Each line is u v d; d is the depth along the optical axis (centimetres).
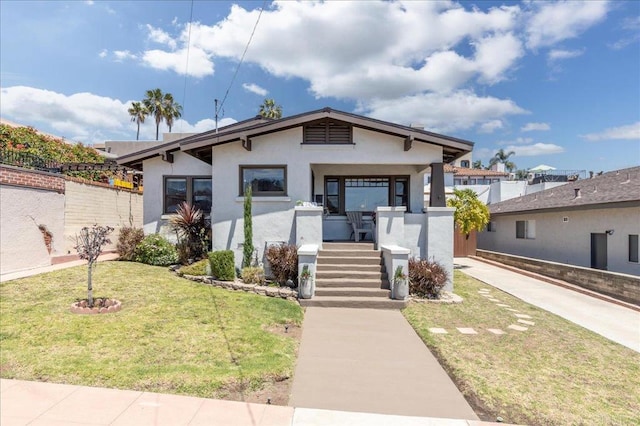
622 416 407
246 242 1034
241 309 752
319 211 1034
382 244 1041
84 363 461
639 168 1686
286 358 527
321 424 368
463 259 2155
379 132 1089
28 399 381
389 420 381
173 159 1334
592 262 1500
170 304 749
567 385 483
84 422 346
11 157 992
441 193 1082
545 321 803
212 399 401
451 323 750
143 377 432
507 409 412
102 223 1373
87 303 690
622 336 725
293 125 1067
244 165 1093
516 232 2098
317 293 896
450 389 460
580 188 1808
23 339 527
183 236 1236
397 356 568
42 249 1041
